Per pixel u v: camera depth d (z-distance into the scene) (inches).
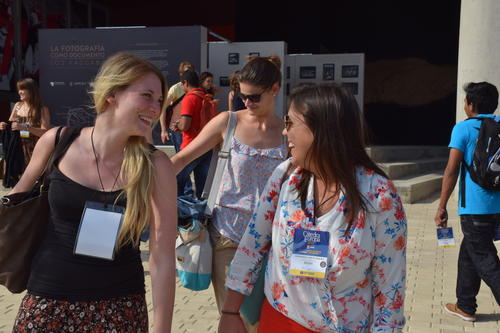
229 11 717.9
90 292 75.9
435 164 506.6
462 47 366.9
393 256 72.1
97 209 76.5
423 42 824.3
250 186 111.1
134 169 76.2
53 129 83.0
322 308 72.5
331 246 72.0
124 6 748.0
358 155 72.2
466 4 362.0
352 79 525.0
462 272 170.1
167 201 78.1
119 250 77.1
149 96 76.4
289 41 778.2
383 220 71.3
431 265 231.3
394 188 72.4
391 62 839.1
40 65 468.1
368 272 73.3
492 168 150.1
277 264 75.9
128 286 78.4
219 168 113.0
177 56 452.1
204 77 344.8
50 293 76.0
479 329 163.5
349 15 847.7
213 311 176.6
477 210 154.4
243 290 83.7
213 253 112.2
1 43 573.0
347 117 71.6
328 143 70.6
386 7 832.9
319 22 775.7
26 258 81.0
